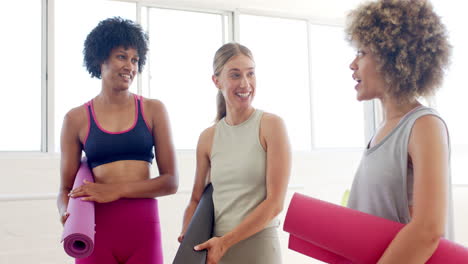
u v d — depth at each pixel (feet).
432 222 2.48
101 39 4.90
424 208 2.52
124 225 4.65
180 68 13.12
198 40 13.41
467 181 9.34
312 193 13.61
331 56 15.26
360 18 3.14
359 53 3.24
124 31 4.93
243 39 13.93
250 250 4.13
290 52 14.57
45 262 10.22
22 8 11.53
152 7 12.89
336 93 15.23
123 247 4.63
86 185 4.45
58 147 11.69
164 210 11.43
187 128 13.08
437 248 2.64
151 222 4.80
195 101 13.23
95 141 4.86
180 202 11.62
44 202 10.37
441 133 2.66
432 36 2.89
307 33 14.79
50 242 10.32
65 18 11.87
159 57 12.91
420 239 2.49
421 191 2.57
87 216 3.97
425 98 3.03
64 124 5.00
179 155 12.28
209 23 13.61
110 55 4.90
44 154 11.35
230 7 13.64
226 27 13.79
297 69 14.62
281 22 14.49
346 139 15.29
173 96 13.01
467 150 9.61
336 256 3.29
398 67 2.91
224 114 4.92
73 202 4.23
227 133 4.54
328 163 14.08
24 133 11.47
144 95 12.64
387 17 2.96
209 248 3.78
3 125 11.28
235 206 4.25
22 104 11.46
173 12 13.15
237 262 4.16
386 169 3.04
